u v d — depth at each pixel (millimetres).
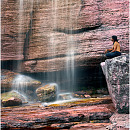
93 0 10773
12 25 11000
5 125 5766
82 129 5340
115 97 6188
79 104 7773
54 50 10992
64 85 12188
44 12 11055
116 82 6164
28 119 6160
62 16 10953
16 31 11062
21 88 10172
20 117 6359
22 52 11211
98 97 9852
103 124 5691
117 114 6082
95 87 12148
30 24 11125
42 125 5816
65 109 7129
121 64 6109
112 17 10648
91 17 10734
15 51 11164
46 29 11070
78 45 10758
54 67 11055
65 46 10875
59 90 11766
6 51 11102
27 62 11188
